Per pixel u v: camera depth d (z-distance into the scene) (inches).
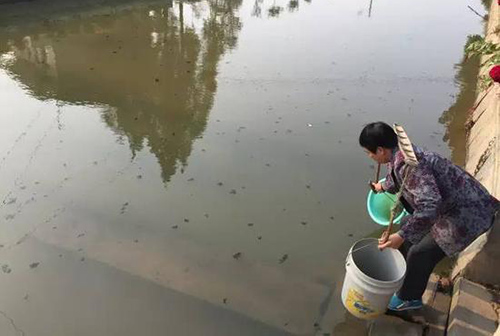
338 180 206.1
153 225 177.9
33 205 185.6
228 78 303.7
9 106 258.4
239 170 210.7
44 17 398.6
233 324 139.6
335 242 172.9
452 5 489.7
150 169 210.5
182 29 394.3
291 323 140.3
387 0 501.4
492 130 202.7
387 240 116.6
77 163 212.5
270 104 270.4
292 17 439.8
